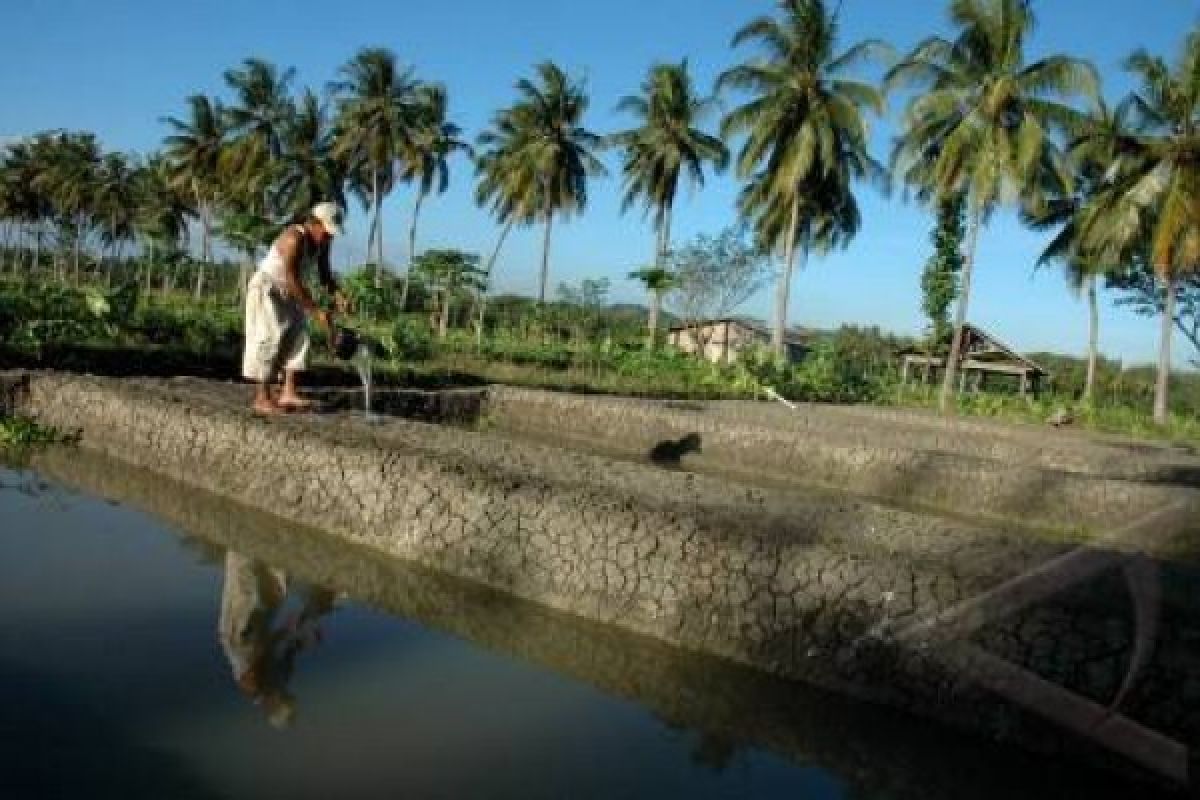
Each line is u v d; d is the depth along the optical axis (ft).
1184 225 76.69
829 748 10.41
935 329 111.55
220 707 9.38
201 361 39.96
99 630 11.09
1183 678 10.30
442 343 76.02
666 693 11.52
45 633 10.81
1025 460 39.65
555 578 14.83
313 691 10.06
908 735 10.96
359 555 16.28
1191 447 60.85
